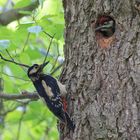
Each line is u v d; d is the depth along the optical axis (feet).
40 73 43.04
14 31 48.34
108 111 38.70
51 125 60.13
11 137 66.18
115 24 39.96
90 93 39.78
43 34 45.83
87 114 39.60
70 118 40.40
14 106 60.03
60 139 41.65
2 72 46.47
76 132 39.96
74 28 41.78
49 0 47.03
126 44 38.99
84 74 40.40
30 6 55.31
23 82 50.75
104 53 39.70
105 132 38.52
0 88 55.57
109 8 39.96
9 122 61.11
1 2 65.98
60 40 47.42
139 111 37.78
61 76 42.52
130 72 38.50
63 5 43.52
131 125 37.78
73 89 40.83
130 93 38.24
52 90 41.01
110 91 38.91
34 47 52.11
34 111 57.93
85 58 40.60
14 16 58.54
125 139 37.70
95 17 40.68
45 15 44.39
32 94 45.29
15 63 44.19
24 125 65.62
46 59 48.83
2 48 41.81
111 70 39.19
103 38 40.42
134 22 39.09
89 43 40.63
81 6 41.50
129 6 39.22
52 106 40.86
